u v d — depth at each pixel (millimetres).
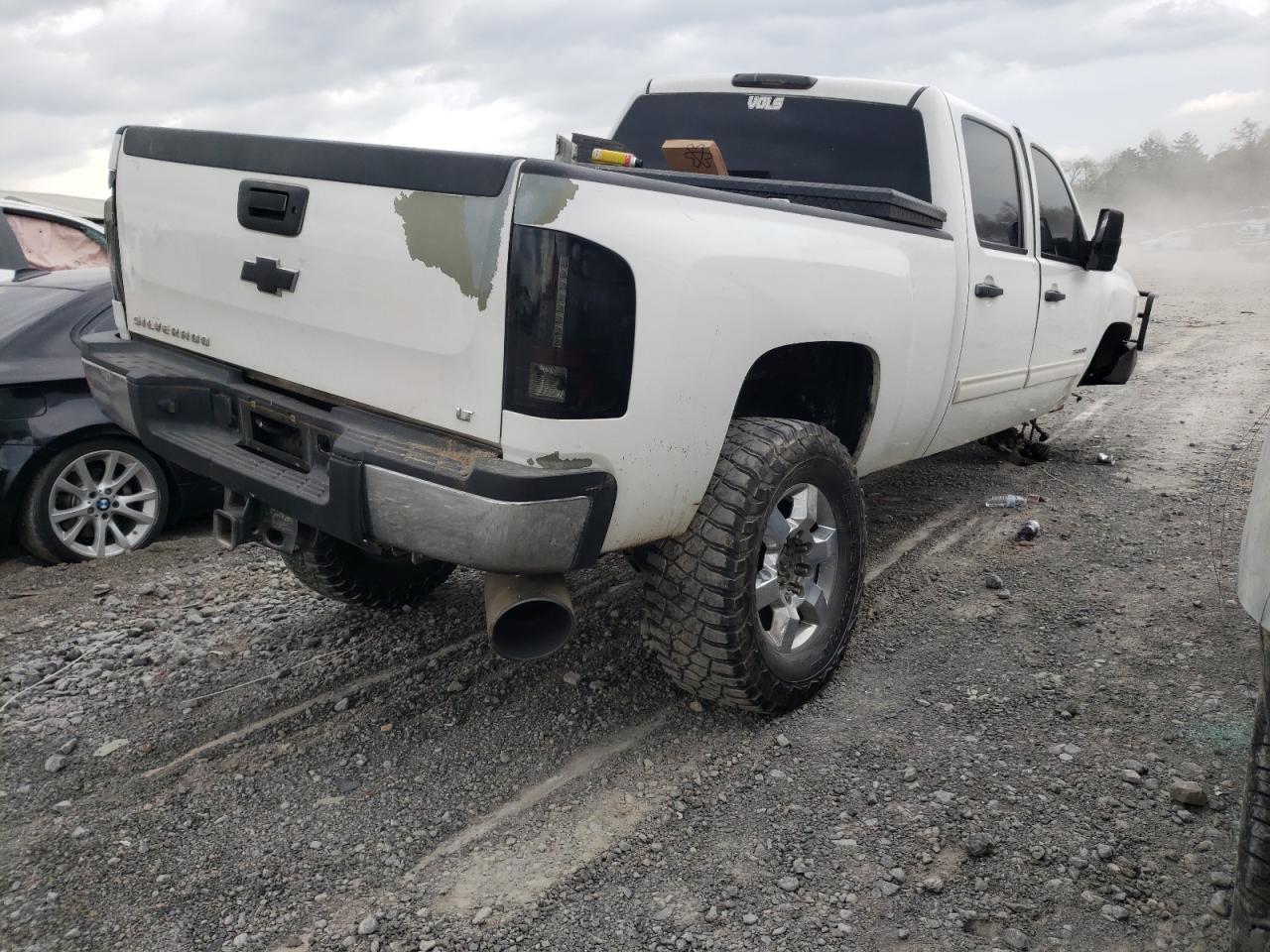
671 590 2859
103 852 2572
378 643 3779
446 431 2500
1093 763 2939
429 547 2453
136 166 3238
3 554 5043
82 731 3172
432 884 2461
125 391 3139
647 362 2469
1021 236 4793
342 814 2736
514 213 2285
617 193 2418
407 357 2516
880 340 3391
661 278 2459
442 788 2857
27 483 4648
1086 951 2217
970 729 3148
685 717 3242
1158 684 3408
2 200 6254
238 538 3072
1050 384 5410
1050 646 3736
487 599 2621
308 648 3750
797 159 4438
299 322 2756
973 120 4402
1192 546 4758
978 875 2465
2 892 2424
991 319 4344
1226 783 2820
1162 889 2410
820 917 2326
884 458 3955
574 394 2369
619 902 2389
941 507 5461
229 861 2541
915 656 3668
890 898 2387
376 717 3242
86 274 5234
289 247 2725
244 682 3482
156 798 2807
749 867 2512
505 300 2314
